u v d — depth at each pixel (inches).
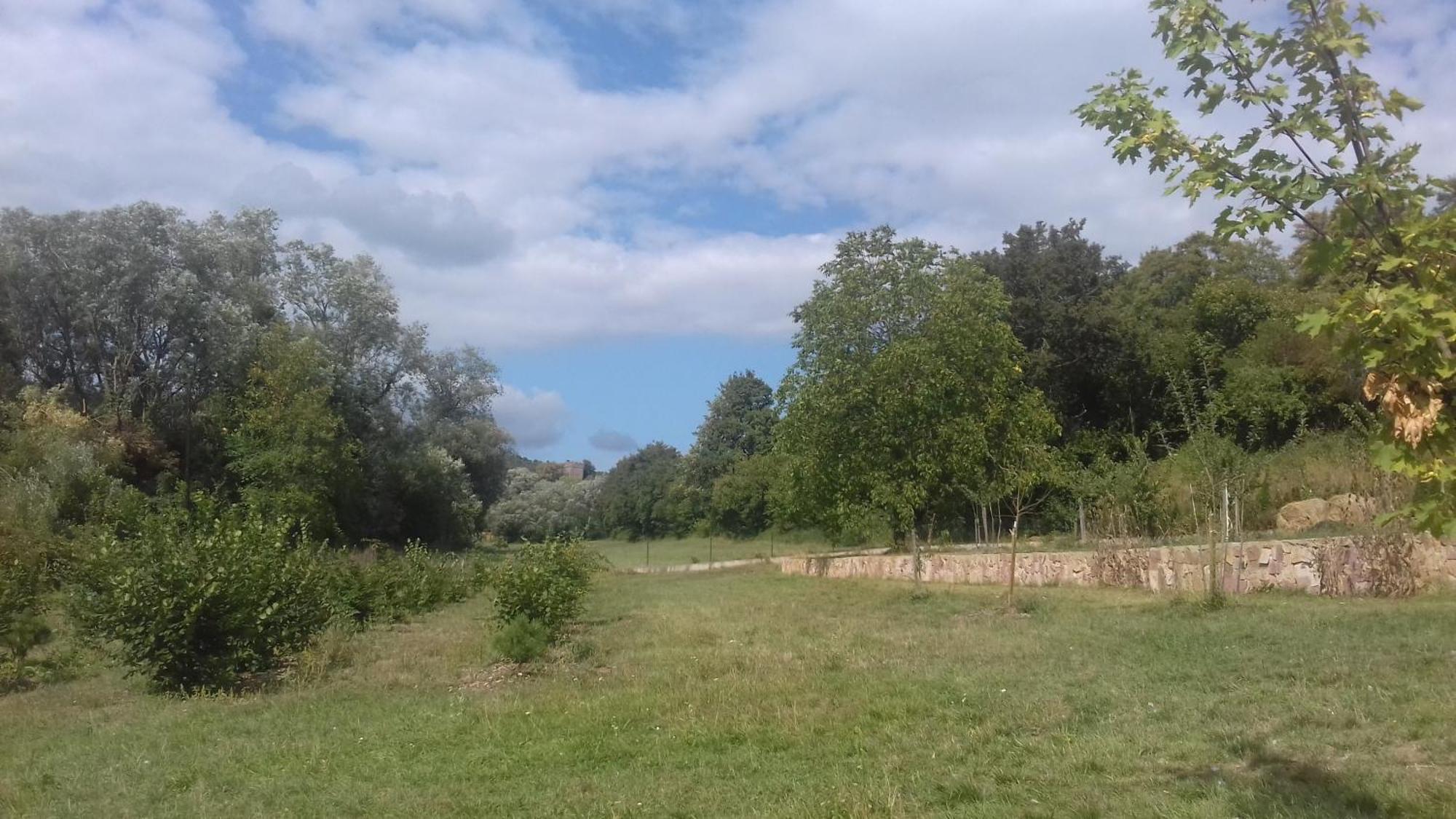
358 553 1099.3
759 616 719.1
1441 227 137.3
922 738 304.3
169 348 1553.9
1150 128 167.9
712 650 528.1
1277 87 158.6
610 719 355.9
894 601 772.0
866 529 1047.6
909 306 932.6
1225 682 345.4
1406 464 137.7
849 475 906.7
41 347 1485.0
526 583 573.0
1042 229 1670.8
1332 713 285.7
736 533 2516.0
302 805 268.1
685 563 1813.5
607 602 927.7
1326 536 614.9
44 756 337.7
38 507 878.4
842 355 933.8
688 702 376.2
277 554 535.8
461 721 366.0
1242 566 592.4
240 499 1413.6
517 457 2731.3
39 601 632.4
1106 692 346.0
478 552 1673.2
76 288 1445.6
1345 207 150.5
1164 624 489.4
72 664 541.0
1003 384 891.4
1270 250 1699.1
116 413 1407.5
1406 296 134.7
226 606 470.0
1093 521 869.8
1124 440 963.3
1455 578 511.2
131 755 332.2
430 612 892.6
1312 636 412.5
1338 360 156.7
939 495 909.2
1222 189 159.6
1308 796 217.6
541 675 482.0
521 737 338.0
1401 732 263.4
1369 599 515.5
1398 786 219.0
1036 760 270.5
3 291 1405.0
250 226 1733.5
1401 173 149.1
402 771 302.7
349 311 1834.4
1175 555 643.5
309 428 1400.1
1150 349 1445.6
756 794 258.8
